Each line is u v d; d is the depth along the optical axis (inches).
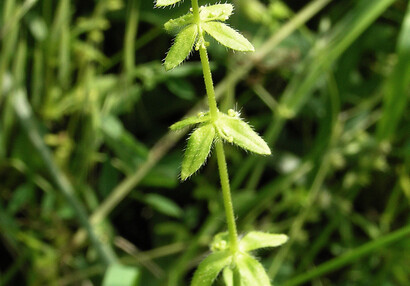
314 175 10.0
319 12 10.9
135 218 10.4
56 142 9.2
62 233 9.1
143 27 10.3
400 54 8.4
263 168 10.4
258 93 9.5
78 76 9.4
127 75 9.1
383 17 10.7
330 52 8.9
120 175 10.0
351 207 10.3
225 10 4.6
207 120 4.8
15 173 9.5
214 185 10.0
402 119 10.0
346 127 10.4
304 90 9.0
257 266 5.1
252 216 9.6
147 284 9.3
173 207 9.3
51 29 9.0
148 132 10.6
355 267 9.8
